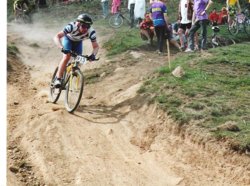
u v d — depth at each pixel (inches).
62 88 309.0
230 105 260.4
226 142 219.0
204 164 221.1
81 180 212.1
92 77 384.8
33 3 842.2
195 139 233.1
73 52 297.4
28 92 356.2
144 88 310.7
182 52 454.6
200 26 442.9
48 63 477.1
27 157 236.1
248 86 297.9
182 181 213.3
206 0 435.2
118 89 339.3
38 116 287.9
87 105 316.2
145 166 229.8
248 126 230.8
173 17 746.8
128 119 283.1
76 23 296.8
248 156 207.2
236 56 381.4
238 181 202.5
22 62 461.4
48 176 215.6
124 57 449.1
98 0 937.5
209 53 399.9
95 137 260.7
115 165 229.8
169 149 241.4
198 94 280.8
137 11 623.2
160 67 358.0
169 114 259.0
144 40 507.5
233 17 639.1
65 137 256.5
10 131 270.1
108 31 633.0
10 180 205.8
